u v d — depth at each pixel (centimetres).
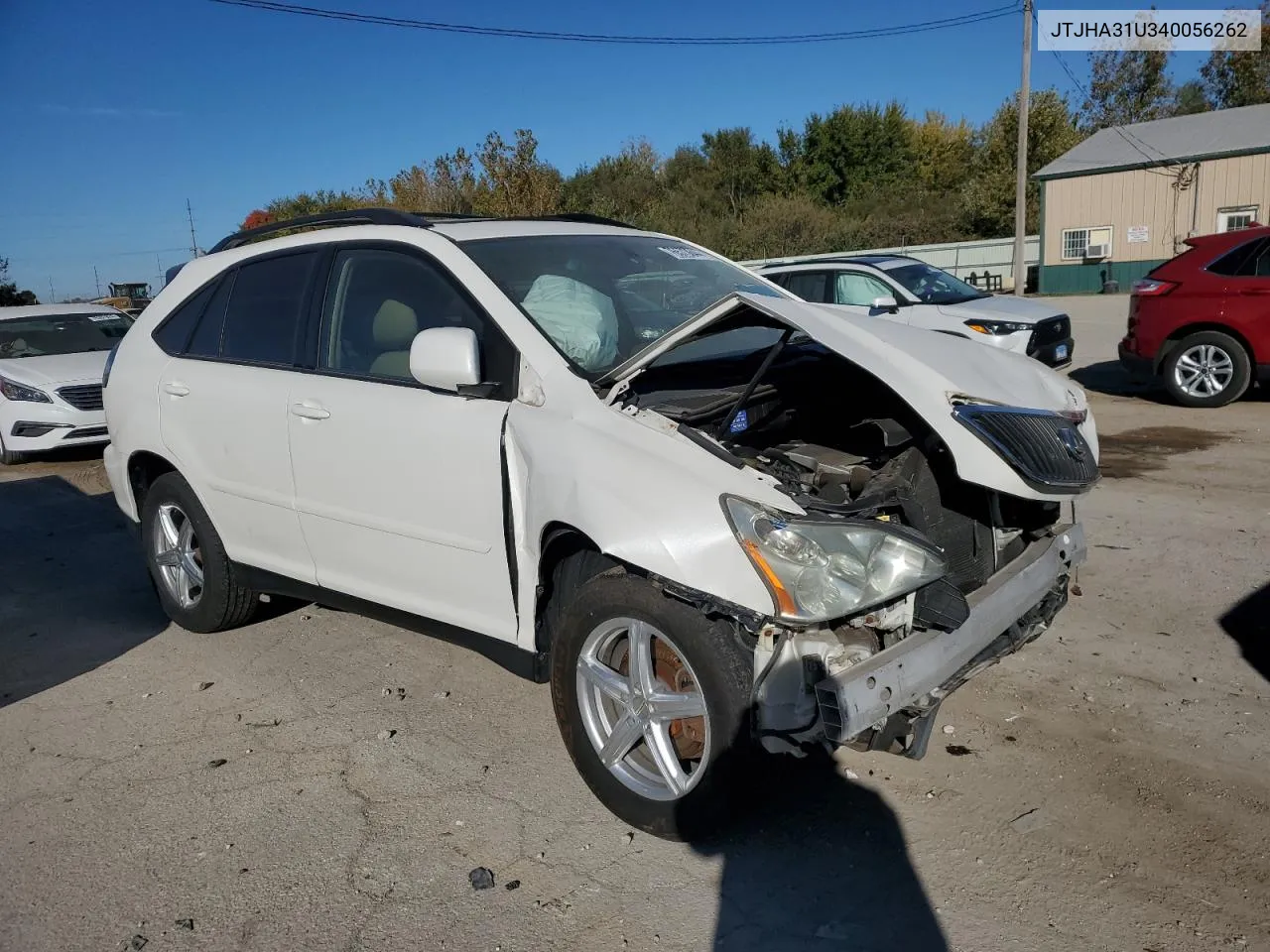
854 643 294
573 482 319
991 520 346
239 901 301
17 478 1017
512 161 2409
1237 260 970
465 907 294
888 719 294
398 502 387
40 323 1186
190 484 489
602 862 312
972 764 357
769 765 298
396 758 383
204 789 366
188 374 480
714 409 339
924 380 323
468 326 375
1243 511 637
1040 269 3186
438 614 388
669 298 427
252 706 435
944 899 288
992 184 4122
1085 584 525
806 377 383
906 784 346
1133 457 806
